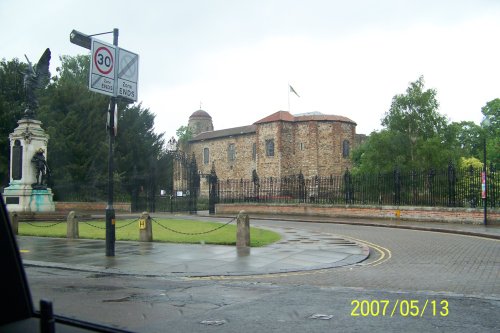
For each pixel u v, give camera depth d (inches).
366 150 2128.4
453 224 988.6
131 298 309.9
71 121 1770.4
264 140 2810.0
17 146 1040.2
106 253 509.7
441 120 2026.3
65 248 577.3
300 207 1357.0
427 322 251.0
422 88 2039.9
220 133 3208.7
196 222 1043.9
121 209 1568.7
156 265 452.4
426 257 528.7
